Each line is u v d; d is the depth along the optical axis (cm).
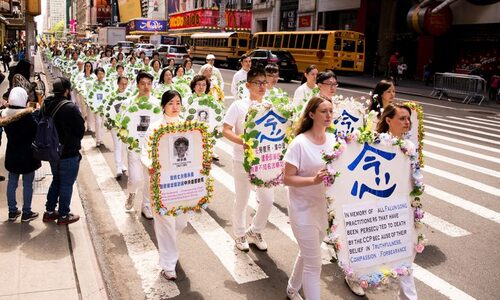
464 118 1727
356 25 3734
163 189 467
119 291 472
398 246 385
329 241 368
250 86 536
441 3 2808
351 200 369
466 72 2592
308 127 386
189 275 509
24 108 579
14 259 502
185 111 758
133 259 544
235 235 569
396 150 381
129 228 633
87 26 14000
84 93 1224
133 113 638
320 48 3086
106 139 1195
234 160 539
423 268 540
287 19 4703
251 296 469
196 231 631
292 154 381
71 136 567
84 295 441
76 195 697
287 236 621
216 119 770
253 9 5303
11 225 589
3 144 1008
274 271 522
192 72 1335
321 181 358
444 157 1087
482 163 1036
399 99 2247
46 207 602
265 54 3130
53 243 543
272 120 504
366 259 374
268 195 540
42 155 548
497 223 685
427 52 3117
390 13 3462
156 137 458
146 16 10675
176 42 6056
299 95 773
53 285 455
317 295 393
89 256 516
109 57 2175
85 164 955
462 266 547
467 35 2850
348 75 3055
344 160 364
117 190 792
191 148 473
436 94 2422
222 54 4469
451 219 696
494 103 2192
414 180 387
